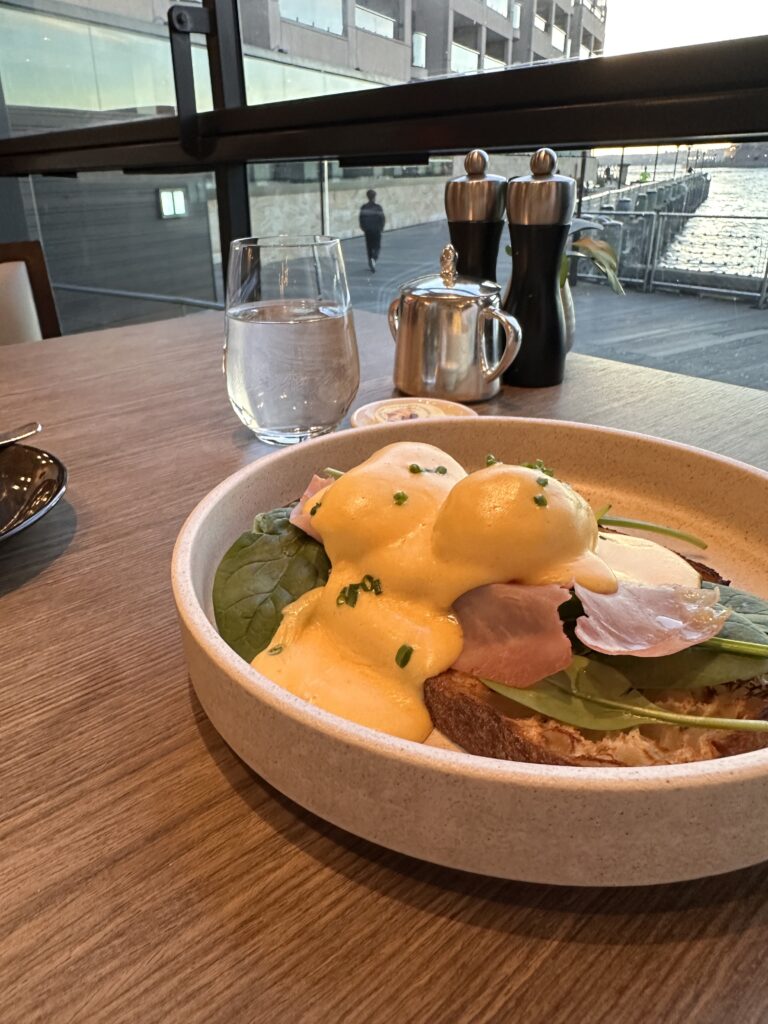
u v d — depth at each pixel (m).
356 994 0.36
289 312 1.04
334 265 1.08
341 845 0.45
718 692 0.50
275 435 1.08
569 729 0.48
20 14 3.03
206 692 0.48
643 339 2.03
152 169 2.87
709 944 0.39
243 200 2.64
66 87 2.98
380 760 0.38
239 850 0.44
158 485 0.97
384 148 1.97
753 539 0.75
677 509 0.82
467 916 0.40
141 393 1.35
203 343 1.69
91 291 3.63
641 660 0.50
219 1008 0.36
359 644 0.53
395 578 0.53
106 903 0.41
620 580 0.54
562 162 1.79
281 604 0.59
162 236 3.11
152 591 0.72
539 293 1.29
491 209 1.37
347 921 0.40
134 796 0.48
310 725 0.40
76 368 1.52
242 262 1.06
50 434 1.16
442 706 0.51
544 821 0.37
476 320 1.22
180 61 2.34
